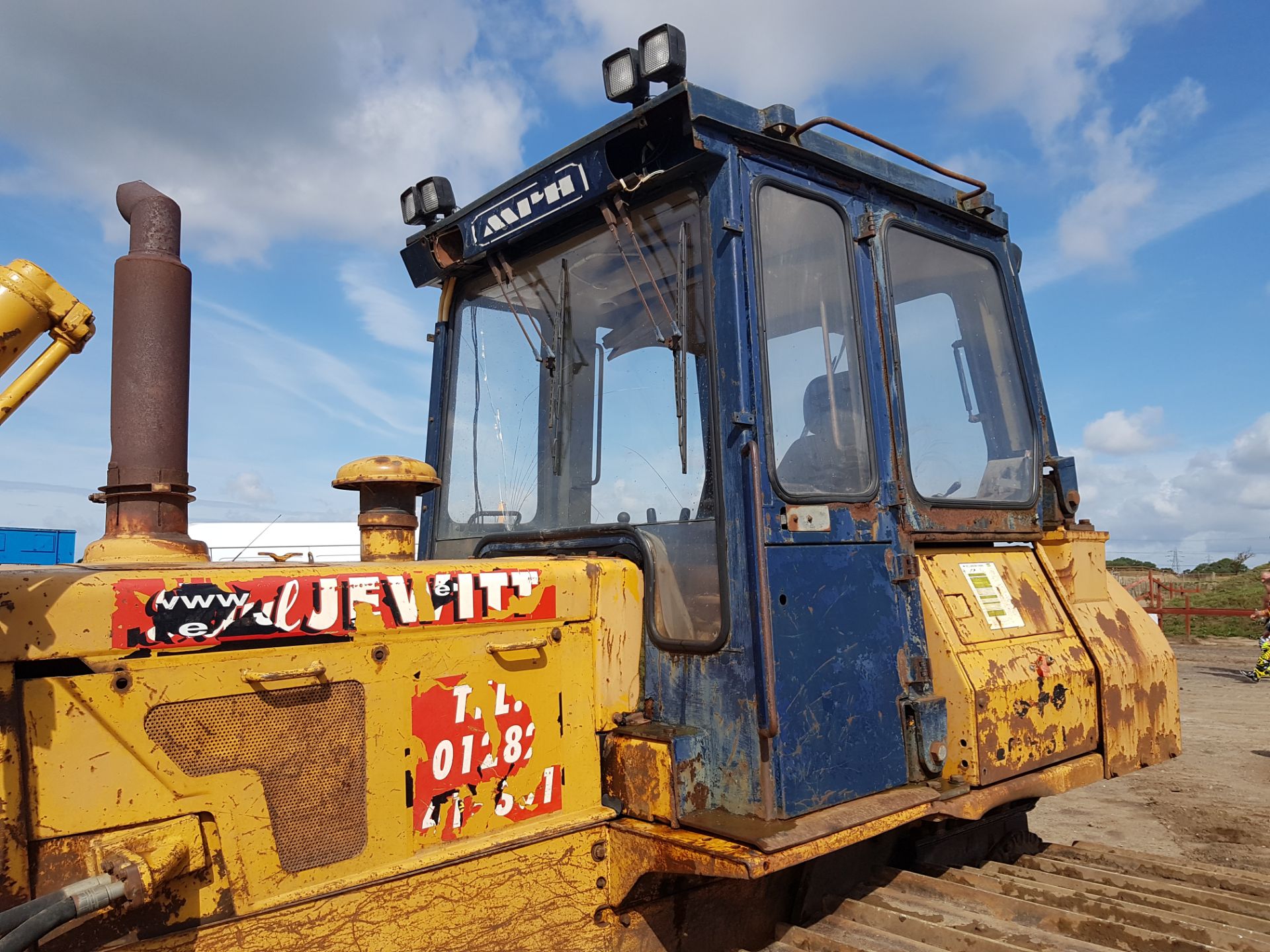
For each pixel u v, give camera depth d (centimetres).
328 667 211
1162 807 621
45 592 179
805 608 245
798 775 235
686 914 258
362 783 213
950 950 249
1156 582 1717
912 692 272
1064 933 260
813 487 255
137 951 180
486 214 307
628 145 266
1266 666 1163
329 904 203
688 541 254
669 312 265
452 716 227
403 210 342
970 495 310
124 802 183
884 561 271
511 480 311
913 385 298
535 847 233
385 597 220
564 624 249
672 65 247
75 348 174
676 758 236
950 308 325
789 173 271
